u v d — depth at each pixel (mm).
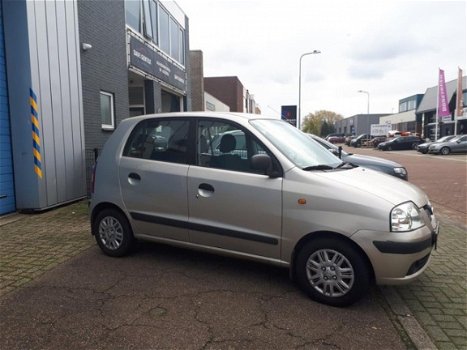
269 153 3988
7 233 5926
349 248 3574
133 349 2965
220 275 4391
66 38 7895
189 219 4344
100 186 4941
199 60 27656
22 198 7133
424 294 4023
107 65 9984
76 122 8258
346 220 3549
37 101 6984
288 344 3059
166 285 4109
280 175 3896
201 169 4293
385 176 4328
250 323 3357
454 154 31391
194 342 3061
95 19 9305
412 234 3473
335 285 3660
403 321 3439
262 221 3938
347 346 3051
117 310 3553
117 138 4941
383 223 3445
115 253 4906
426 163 21812
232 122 4258
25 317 3416
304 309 3625
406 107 69125
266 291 3990
